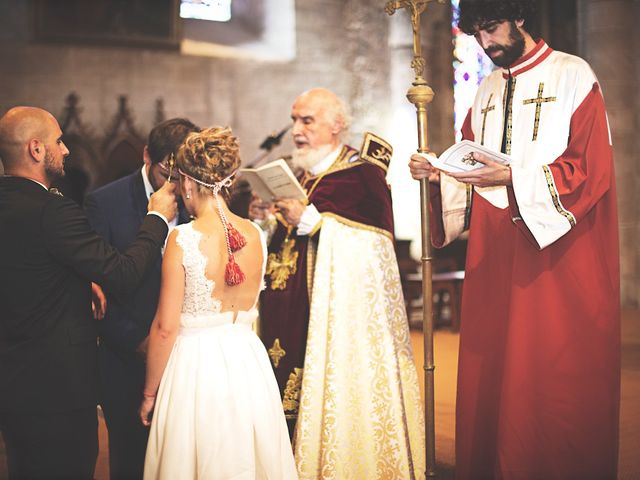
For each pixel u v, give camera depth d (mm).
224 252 2623
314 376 3432
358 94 13578
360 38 13625
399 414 3459
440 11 13523
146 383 2635
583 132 2938
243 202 9898
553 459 2945
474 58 13938
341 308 3490
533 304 2988
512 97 3146
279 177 3436
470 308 3221
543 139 3037
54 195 2625
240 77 13156
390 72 13438
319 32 13602
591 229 2969
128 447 3244
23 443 2564
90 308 2717
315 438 3391
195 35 13172
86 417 2633
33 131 2631
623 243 11672
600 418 2926
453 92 13680
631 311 11305
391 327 3588
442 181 3373
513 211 2912
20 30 11953
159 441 2564
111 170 11875
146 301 3180
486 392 3180
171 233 2619
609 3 11469
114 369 3244
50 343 2557
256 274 2734
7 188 2604
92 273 2572
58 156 2695
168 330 2566
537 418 2967
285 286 3721
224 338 2615
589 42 11672
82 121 12094
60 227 2547
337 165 3746
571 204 2875
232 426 2535
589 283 2939
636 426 4828
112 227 3262
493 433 3170
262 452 2568
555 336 2953
